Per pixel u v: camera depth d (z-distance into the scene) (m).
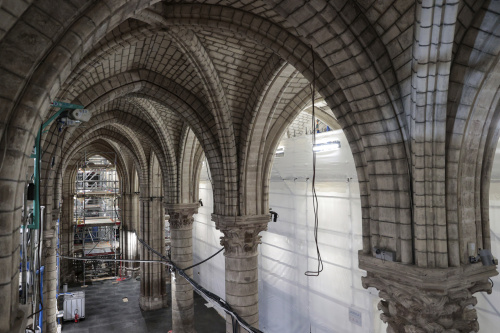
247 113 11.01
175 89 11.75
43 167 11.57
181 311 17.20
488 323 9.76
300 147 16.28
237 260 11.72
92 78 10.66
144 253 22.08
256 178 11.70
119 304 22.97
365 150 6.54
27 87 3.11
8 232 3.00
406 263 5.90
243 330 11.66
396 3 5.25
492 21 5.00
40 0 3.08
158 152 17.59
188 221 17.44
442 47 4.85
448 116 5.52
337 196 14.34
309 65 7.23
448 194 5.68
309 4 5.47
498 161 9.62
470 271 5.73
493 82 5.29
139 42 9.90
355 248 13.52
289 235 17.06
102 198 37.19
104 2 3.35
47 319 14.54
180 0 7.71
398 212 6.08
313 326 15.55
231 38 8.81
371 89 5.96
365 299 13.07
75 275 29.59
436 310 5.62
